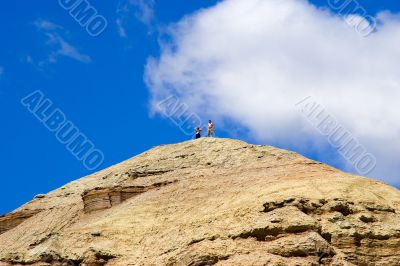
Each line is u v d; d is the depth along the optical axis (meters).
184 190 63.28
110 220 59.16
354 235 50.59
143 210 60.62
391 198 55.59
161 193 63.97
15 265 54.59
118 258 54.81
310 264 48.06
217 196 60.38
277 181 59.31
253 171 65.12
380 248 50.41
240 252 50.28
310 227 50.41
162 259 52.94
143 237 57.19
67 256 54.81
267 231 50.91
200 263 50.38
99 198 67.44
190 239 53.50
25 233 68.62
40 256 54.38
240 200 57.19
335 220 51.69
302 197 53.69
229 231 53.00
